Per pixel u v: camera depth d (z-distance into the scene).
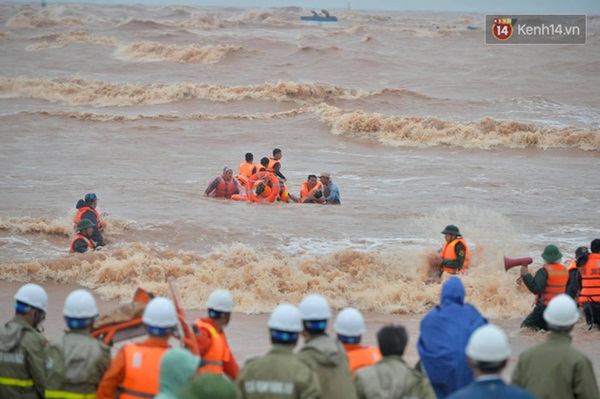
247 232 51.06
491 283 38.81
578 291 33.03
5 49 186.75
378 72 163.38
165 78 151.00
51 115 103.88
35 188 64.38
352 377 16.38
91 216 45.66
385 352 16.05
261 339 30.50
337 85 140.38
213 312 17.75
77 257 41.75
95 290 38.50
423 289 39.19
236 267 42.59
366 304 37.59
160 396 14.14
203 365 17.41
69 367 16.80
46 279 39.84
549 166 83.62
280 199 62.31
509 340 31.25
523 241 48.59
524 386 17.31
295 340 15.50
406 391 15.59
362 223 54.62
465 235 48.09
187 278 39.91
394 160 85.44
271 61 169.12
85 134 94.44
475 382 13.68
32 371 17.80
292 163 81.94
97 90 127.00
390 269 41.75
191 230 50.41
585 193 68.88
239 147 90.38
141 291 18.36
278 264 40.78
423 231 52.44
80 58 174.38
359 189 68.62
